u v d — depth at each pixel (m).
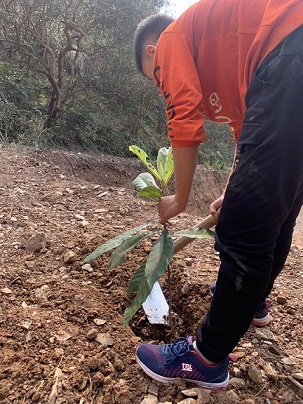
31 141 5.87
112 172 6.28
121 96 7.69
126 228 2.74
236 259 1.16
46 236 2.43
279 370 1.49
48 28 6.43
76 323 1.63
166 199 1.44
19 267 2.05
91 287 1.91
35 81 7.18
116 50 7.12
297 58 1.07
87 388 1.31
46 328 1.55
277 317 1.84
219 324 1.22
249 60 1.20
